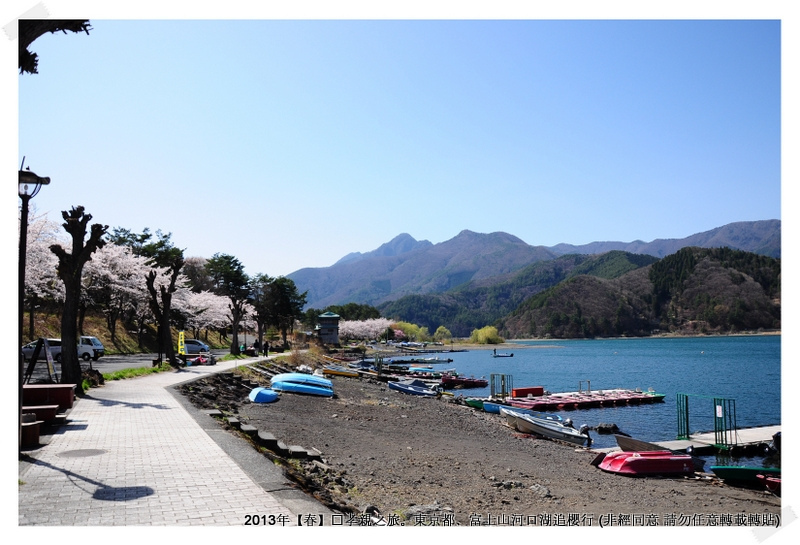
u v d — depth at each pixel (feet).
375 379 179.63
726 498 49.32
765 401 141.59
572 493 47.26
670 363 311.27
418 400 130.31
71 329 67.31
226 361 149.59
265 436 43.09
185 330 250.98
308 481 32.99
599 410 126.82
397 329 606.55
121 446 36.40
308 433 63.82
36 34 28.25
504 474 52.49
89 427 43.52
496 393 157.38
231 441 38.42
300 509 24.76
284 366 157.38
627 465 59.72
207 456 33.65
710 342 595.06
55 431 41.75
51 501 24.57
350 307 610.65
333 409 89.66
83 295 160.04
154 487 26.99
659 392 166.71
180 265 121.08
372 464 50.67
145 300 189.78
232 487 27.25
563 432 85.46
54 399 49.24
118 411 51.96
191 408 54.80
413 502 37.83
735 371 247.29
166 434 40.83
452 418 99.09
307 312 549.54
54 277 134.51
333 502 29.32
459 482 46.78
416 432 75.97
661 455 61.31
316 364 201.46
